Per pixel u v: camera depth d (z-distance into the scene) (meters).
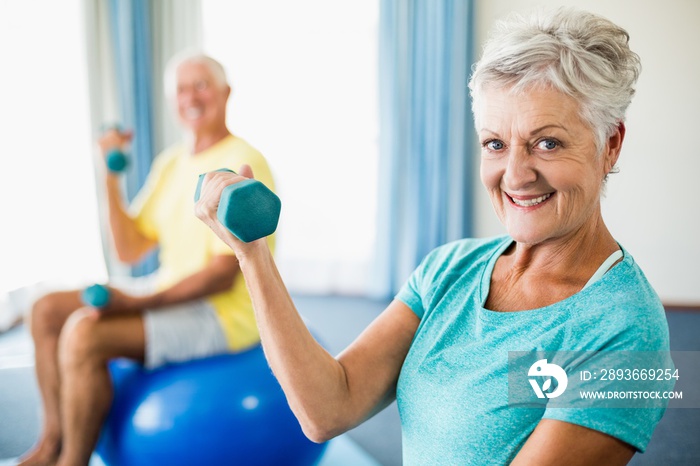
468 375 0.75
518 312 0.74
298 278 4.03
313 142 3.90
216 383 1.67
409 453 0.83
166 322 1.73
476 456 0.73
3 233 3.14
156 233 2.13
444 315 0.83
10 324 3.31
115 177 2.07
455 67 3.66
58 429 1.74
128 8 3.52
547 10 0.71
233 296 1.83
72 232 3.52
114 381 1.76
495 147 0.73
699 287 3.70
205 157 1.91
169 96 1.95
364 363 0.86
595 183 0.71
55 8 3.37
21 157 3.21
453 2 3.57
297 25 3.80
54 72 3.38
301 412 0.81
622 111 0.69
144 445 1.61
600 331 0.67
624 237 3.73
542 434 0.65
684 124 3.58
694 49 3.51
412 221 3.78
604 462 0.63
